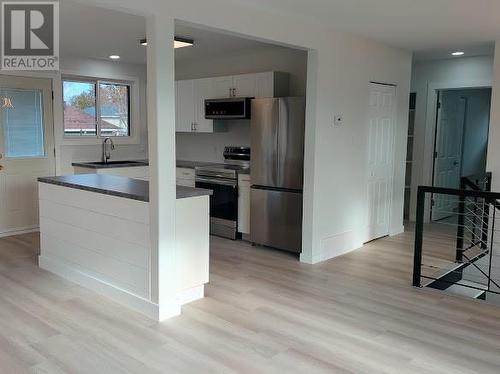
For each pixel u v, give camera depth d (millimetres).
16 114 5844
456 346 2984
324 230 4898
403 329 3227
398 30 4633
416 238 4070
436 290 4027
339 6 3758
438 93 6793
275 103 5008
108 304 3609
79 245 4027
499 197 3678
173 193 3324
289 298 3785
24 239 5660
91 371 2635
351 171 5188
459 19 4145
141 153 7363
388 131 5770
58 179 4336
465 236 6086
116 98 7090
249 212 5586
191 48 5766
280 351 2887
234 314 3445
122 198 3525
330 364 2734
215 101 6035
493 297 4652
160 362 2740
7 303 3611
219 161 6754
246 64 6203
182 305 3611
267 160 5164
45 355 2809
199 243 3676
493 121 4941
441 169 7172
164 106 3189
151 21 3098
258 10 3811
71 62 6301
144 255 3406
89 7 3809
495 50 4922
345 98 4934
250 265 4699
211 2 3426
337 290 3990
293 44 4191
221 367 2689
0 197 5766
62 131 6344
